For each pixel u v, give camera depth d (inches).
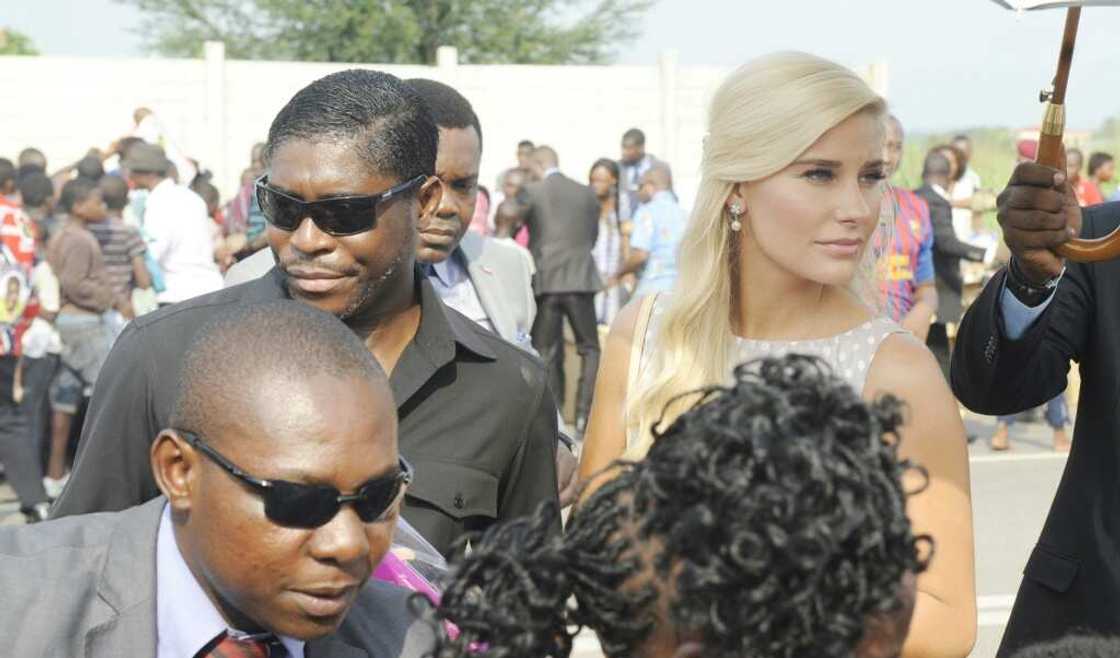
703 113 115.4
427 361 118.2
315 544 74.9
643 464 51.4
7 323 340.5
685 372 110.8
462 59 1248.2
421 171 117.6
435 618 56.2
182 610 79.1
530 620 53.1
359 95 115.7
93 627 78.2
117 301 371.2
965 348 122.6
